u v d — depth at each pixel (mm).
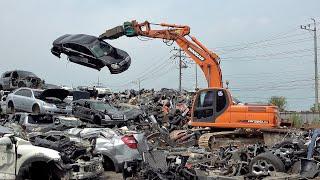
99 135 13938
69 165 10906
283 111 37562
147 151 11266
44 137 13008
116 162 13203
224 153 12227
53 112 25828
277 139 17344
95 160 11719
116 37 22453
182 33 21719
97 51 20078
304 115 36375
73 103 27844
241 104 18422
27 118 18469
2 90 35562
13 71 35125
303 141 12695
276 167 10539
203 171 10828
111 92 45312
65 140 12344
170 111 28594
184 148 16281
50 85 36625
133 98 39938
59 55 20859
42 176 11078
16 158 10805
